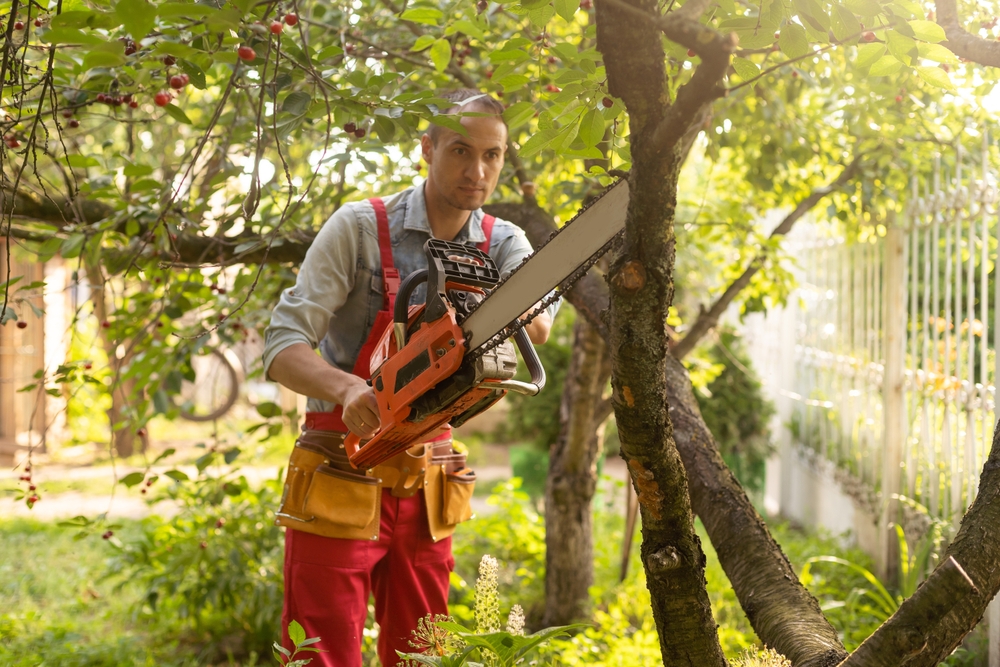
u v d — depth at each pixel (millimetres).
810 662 1560
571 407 3939
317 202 2895
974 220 3467
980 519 1452
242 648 3867
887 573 4336
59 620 4160
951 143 3715
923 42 1527
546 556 4051
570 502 3951
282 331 1979
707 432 2275
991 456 1539
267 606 3711
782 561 1928
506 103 2832
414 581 2199
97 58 1285
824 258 5680
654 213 1187
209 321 3322
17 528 6020
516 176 3166
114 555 4191
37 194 2861
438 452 2238
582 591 3975
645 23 1119
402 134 2457
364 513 2047
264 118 2527
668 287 1232
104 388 3082
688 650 1461
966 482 3590
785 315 6809
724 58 1020
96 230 2744
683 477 1372
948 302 3783
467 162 2049
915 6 1448
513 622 1989
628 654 3062
